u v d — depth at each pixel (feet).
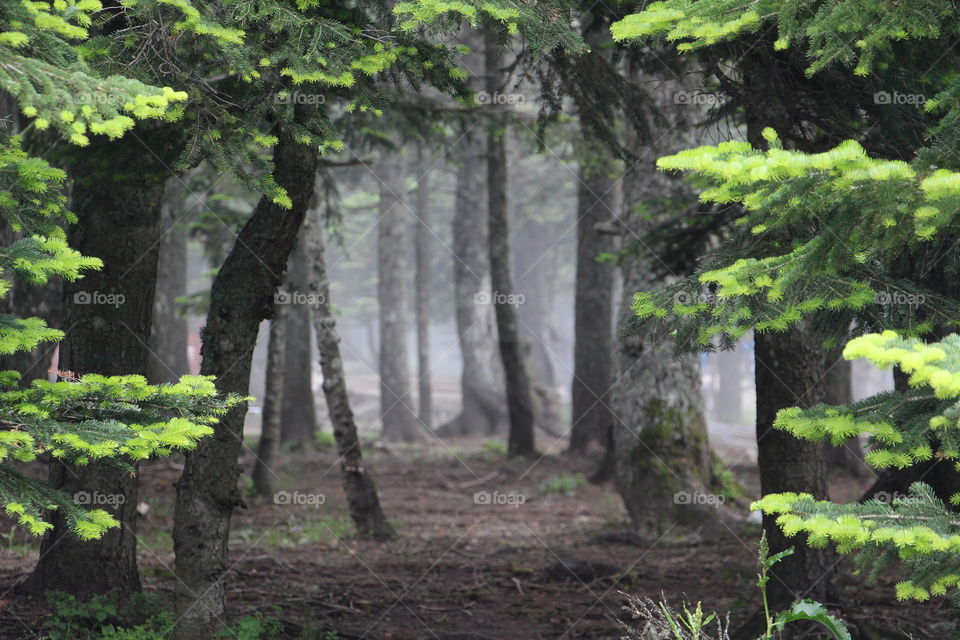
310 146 31.81
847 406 17.97
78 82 18.54
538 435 146.41
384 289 159.12
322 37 26.12
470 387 152.46
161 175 34.73
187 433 20.48
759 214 18.37
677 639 24.03
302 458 105.60
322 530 64.64
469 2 24.50
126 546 38.17
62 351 37.63
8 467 19.70
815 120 32.19
